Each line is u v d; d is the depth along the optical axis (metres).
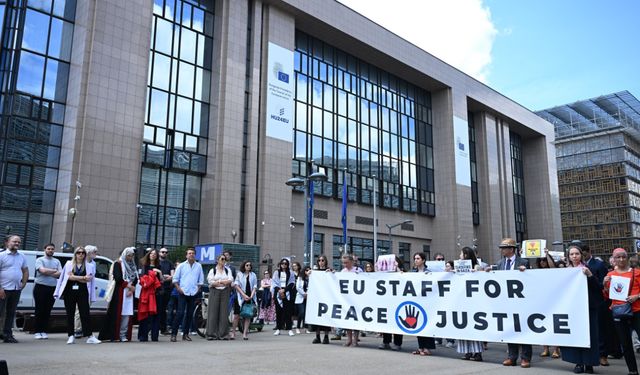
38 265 10.38
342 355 8.58
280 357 8.14
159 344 9.92
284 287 13.31
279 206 31.56
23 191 22.83
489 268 8.54
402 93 45.12
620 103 72.31
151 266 10.88
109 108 25.05
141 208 26.77
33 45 23.97
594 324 7.46
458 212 44.34
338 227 36.88
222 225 28.52
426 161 45.78
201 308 12.83
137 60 26.42
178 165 28.28
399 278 9.65
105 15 25.58
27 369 6.35
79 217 23.33
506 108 53.59
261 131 31.81
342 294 10.47
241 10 31.89
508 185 52.78
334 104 38.53
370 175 40.09
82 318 9.73
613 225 74.38
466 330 8.56
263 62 32.88
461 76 48.31
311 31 37.12
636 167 78.31
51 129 24.11
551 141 60.47
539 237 57.12
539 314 7.83
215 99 30.27
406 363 7.80
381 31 40.81
